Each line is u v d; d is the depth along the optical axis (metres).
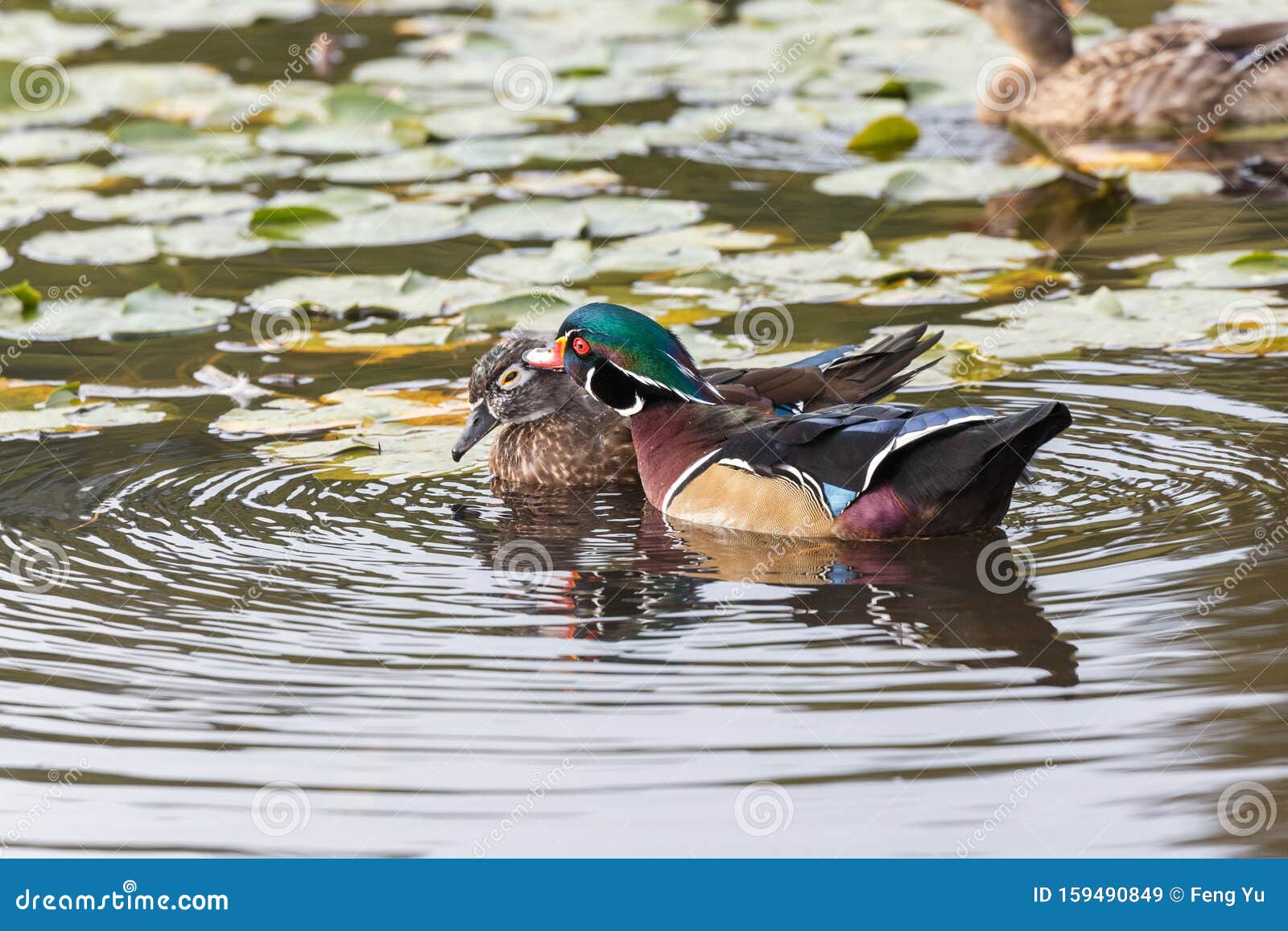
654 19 28.20
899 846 8.23
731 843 8.27
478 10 29.44
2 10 29.64
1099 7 28.00
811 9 28.81
